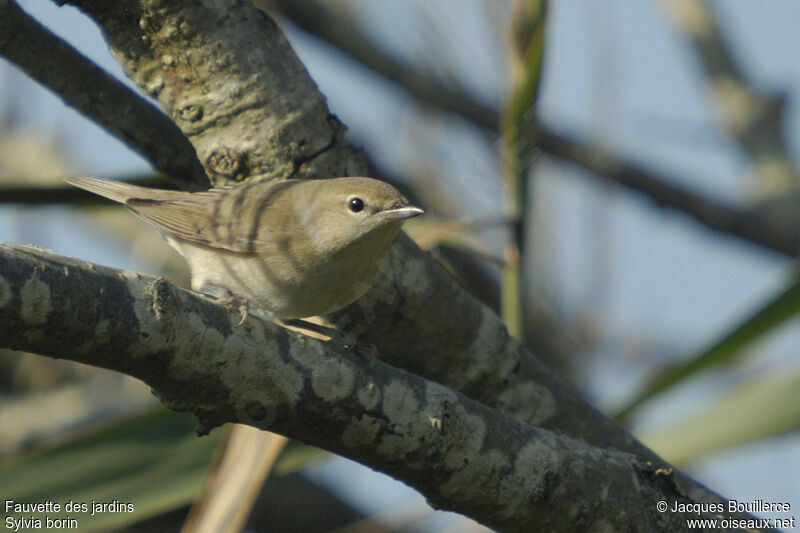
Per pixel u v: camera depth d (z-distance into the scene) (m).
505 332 8.39
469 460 6.96
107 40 7.77
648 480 7.65
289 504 13.09
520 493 7.13
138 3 7.42
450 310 8.19
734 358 9.30
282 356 6.36
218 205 9.43
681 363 8.45
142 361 5.90
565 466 7.26
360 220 8.32
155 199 9.80
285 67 7.88
